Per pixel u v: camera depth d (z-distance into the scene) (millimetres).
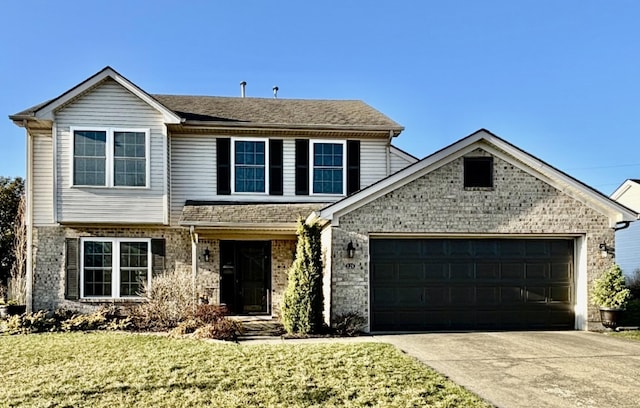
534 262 13945
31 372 8609
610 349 10805
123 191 15055
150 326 13922
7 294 20141
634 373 8719
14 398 7156
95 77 14797
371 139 16922
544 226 13672
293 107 18500
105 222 14922
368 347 10578
